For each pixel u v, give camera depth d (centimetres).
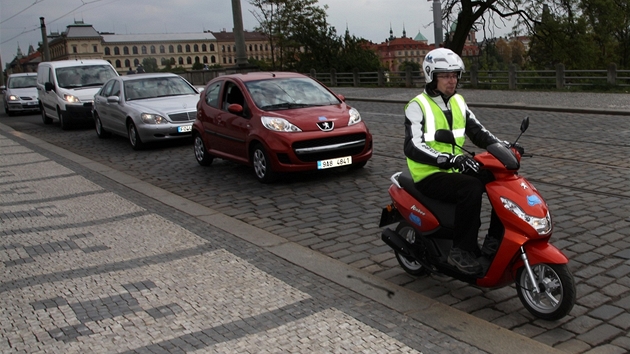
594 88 2258
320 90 1003
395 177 491
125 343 405
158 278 526
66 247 631
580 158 947
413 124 438
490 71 2666
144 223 713
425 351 377
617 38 4528
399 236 480
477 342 385
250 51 13550
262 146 892
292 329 415
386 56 10812
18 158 1291
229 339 404
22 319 452
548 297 402
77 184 971
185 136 1307
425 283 497
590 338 391
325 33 4538
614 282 477
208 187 916
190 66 13738
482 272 421
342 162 898
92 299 484
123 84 1443
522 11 3462
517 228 396
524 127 422
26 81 2667
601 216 644
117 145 1437
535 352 369
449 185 426
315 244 617
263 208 772
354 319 428
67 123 1822
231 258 573
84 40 12331
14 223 741
